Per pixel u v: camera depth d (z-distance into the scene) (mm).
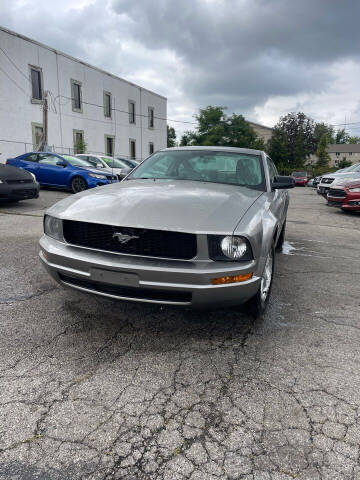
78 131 25641
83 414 1741
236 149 3961
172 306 2266
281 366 2203
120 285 2244
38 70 21812
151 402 1846
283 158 50250
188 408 1812
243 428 1687
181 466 1468
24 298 3074
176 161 3729
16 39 20125
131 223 2236
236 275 2213
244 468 1464
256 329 2680
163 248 2234
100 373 2072
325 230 7305
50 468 1436
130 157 32250
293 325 2771
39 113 22156
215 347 2406
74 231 2471
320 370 2172
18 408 1761
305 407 1839
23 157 11648
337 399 1907
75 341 2412
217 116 41438
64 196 10227
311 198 15875
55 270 2496
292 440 1620
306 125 60781
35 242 5004
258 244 2318
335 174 13852
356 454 1548
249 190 3154
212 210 2371
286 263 4629
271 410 1812
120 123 30328
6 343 2354
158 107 36031
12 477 1386
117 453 1522
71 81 24500
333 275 4145
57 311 2850
